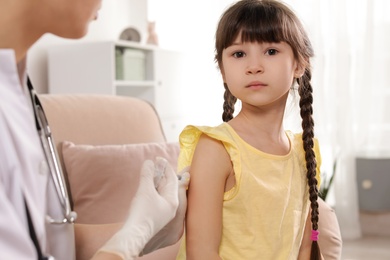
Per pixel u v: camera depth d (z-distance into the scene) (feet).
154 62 10.29
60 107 5.48
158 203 2.42
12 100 1.92
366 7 10.41
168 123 10.73
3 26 1.95
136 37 10.79
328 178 10.84
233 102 3.52
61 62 9.30
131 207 2.39
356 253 9.83
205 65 11.66
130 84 9.52
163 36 12.14
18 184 1.80
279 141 3.11
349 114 10.67
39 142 2.13
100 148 5.26
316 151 3.51
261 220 2.86
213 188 2.82
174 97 11.04
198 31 11.74
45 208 2.21
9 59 1.90
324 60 10.56
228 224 2.87
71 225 2.49
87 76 9.20
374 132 10.79
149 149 5.47
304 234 3.33
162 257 4.46
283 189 2.95
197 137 2.99
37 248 1.85
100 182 5.04
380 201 10.84
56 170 2.36
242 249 2.85
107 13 10.94
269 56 2.86
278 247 2.92
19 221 1.73
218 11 11.53
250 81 2.84
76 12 2.03
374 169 10.80
